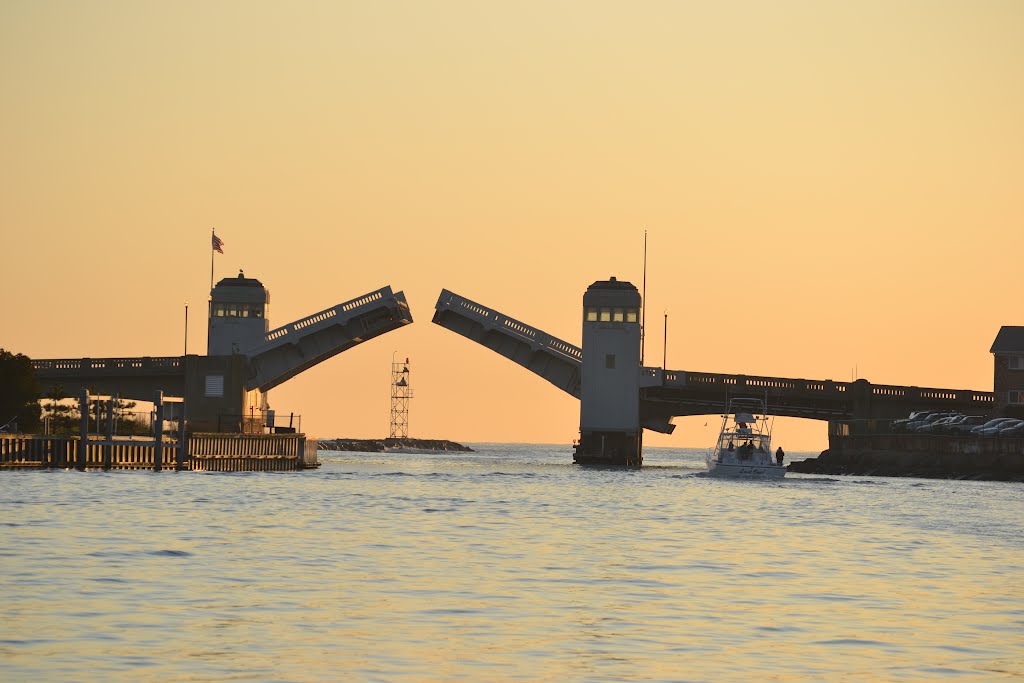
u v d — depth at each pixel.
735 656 77.19
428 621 86.06
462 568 111.38
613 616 89.25
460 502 196.50
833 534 148.25
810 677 72.31
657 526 157.00
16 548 118.19
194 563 110.69
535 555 122.31
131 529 137.88
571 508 187.00
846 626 86.81
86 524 142.00
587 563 117.00
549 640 80.81
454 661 74.69
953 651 79.50
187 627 82.25
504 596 96.38
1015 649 80.31
